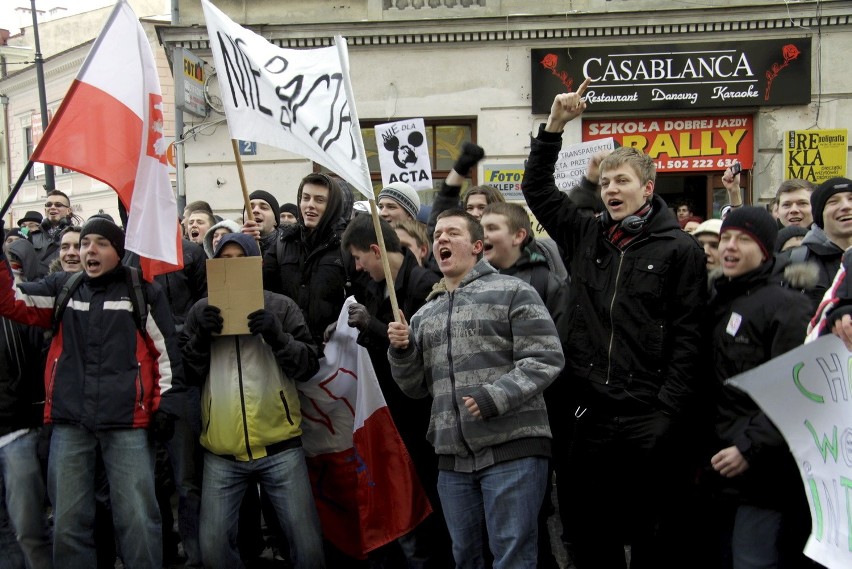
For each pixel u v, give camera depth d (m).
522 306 3.15
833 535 2.56
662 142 10.02
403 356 3.31
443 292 3.43
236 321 3.65
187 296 4.67
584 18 9.66
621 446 3.24
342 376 3.99
